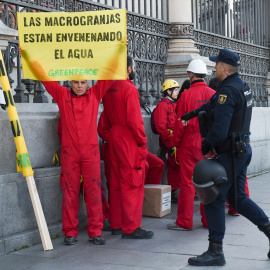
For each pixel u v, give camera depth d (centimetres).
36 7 589
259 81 1134
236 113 429
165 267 436
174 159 720
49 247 488
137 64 760
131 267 437
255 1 1122
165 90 710
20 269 438
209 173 425
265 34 1167
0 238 486
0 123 495
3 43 521
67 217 509
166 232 560
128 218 529
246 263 442
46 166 554
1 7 548
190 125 555
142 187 541
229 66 435
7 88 465
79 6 654
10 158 504
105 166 588
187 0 847
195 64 566
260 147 1029
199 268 431
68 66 497
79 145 501
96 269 433
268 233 448
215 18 965
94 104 508
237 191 451
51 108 583
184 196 563
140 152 528
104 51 495
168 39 839
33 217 522
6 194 492
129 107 517
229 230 561
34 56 498
